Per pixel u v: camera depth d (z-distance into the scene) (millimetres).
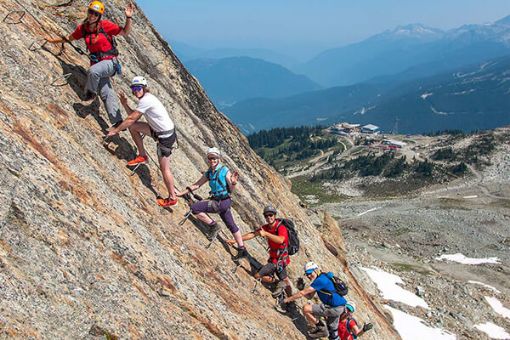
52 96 8508
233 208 15438
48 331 4949
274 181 22406
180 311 7387
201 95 18969
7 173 5945
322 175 185375
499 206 113875
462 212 104125
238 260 11055
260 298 11078
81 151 8180
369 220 98938
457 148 188000
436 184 159125
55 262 5688
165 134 9039
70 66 9781
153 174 10609
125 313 6152
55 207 6316
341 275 21531
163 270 7691
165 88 16469
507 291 60469
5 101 7117
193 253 9398
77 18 12156
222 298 9094
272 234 11227
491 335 38531
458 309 41281
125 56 14570
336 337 11953
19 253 5328
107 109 9250
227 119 20703
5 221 5426
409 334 32125
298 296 11664
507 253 77625
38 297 5133
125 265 6922
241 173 17812
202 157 15938
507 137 192750
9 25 8695
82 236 6426
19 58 8305
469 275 66125
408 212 105312
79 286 5785
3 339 4395
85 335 5383
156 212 9328
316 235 22453
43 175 6547
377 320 21953
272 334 9914
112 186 8391
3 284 4836
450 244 82250
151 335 6316
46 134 7402
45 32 9789
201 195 13336
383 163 182250
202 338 7352
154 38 17141
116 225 7379
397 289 41219
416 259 73125
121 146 9938
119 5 15727
